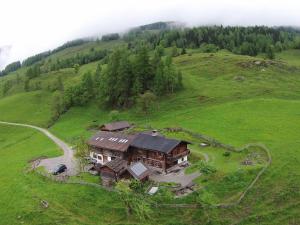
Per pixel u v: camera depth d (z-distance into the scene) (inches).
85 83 7829.7
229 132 4813.0
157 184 3432.6
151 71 7170.3
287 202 3152.1
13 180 4008.4
